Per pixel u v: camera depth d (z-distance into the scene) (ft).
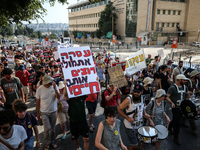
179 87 14.92
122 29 165.89
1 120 7.92
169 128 16.12
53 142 14.34
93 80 13.64
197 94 20.18
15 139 8.73
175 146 14.38
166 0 164.86
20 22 28.86
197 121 18.88
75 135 12.76
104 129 8.83
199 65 33.50
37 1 29.45
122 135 16.21
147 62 33.73
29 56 45.03
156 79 21.75
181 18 173.58
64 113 15.44
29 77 21.97
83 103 12.84
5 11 24.62
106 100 15.15
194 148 14.15
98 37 184.34
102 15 171.63
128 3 155.84
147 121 12.53
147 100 17.71
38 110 13.61
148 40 158.81
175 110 14.70
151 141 10.53
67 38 120.67
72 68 13.10
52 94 13.37
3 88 14.85
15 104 9.75
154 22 164.86
